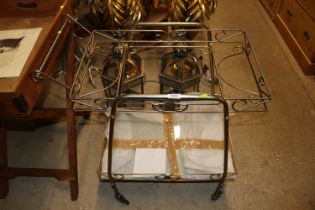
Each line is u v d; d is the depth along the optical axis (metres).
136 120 1.14
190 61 1.20
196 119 1.14
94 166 1.27
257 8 2.38
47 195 1.18
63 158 1.31
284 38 2.00
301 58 1.77
